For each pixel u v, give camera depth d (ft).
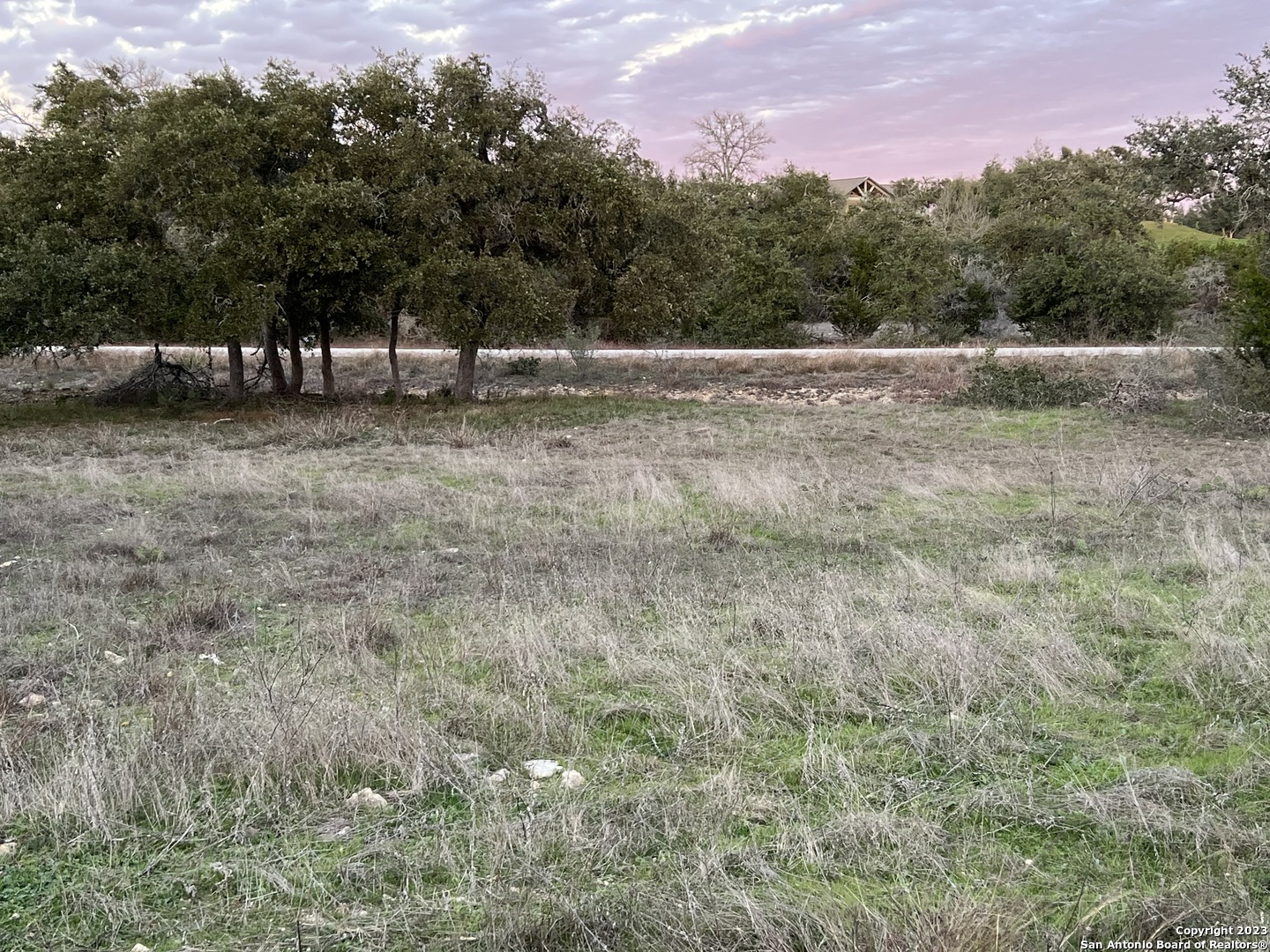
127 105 68.80
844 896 9.81
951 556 24.81
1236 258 100.73
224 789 12.59
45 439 51.98
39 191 58.49
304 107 59.62
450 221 60.08
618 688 16.15
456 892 10.05
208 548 26.86
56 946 9.29
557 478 38.78
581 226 63.21
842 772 12.40
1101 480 35.40
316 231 57.06
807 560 25.30
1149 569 22.99
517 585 22.29
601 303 67.15
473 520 30.37
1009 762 13.03
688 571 24.13
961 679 15.48
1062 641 17.01
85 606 21.15
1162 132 61.52
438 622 20.07
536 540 27.63
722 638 18.15
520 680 16.12
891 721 14.44
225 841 11.23
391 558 26.09
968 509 31.60
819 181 122.93
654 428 55.01
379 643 18.43
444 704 15.34
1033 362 73.72
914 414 58.18
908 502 32.99
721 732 14.11
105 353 99.45
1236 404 50.19
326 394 70.95
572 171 60.03
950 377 73.20
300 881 10.38
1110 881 10.17
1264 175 58.65
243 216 56.54
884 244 112.88
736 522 30.19
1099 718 14.62
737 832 11.37
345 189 56.44
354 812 11.86
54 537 28.73
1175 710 14.89
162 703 14.88
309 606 21.06
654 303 63.05
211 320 57.16
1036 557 24.04
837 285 113.80
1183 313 98.73
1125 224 121.70
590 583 22.08
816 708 14.97
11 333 54.24
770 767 13.14
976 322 108.99
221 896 10.12
